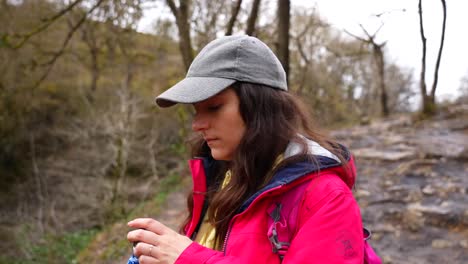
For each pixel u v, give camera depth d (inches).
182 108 410.9
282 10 211.6
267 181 51.5
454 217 183.9
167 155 496.7
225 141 53.6
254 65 52.2
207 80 51.2
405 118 416.2
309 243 46.1
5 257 406.9
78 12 418.0
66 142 571.8
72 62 622.8
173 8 305.0
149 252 50.3
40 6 439.5
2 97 508.4
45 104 577.9
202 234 62.1
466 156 249.8
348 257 45.7
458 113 372.8
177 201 320.5
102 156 510.0
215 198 54.6
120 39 517.0
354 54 516.1
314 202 48.3
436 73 375.2
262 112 51.9
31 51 475.8
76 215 469.7
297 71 580.7
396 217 195.9
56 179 541.0
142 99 523.2
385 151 294.7
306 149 50.9
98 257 273.3
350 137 358.3
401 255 165.3
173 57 588.4
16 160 570.3
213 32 322.0
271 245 49.0
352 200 49.2
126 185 453.7
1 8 424.8
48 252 391.5
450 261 156.9
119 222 345.4
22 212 506.9
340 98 687.7
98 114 529.0
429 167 246.8
